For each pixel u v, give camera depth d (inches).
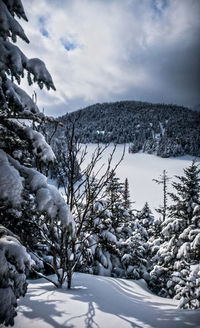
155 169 3361.2
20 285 100.2
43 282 194.4
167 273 361.1
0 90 113.7
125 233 461.4
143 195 2070.6
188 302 199.5
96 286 185.3
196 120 7440.9
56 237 196.2
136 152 4660.4
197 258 295.7
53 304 130.6
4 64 107.1
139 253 407.8
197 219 319.3
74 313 120.7
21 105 117.1
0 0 104.2
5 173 84.3
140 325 112.7
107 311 127.6
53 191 97.7
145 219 740.7
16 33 107.2
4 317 83.7
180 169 3361.2
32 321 108.6
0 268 85.6
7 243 93.9
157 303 179.6
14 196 81.2
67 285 174.9
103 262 327.9
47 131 161.8
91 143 5059.1
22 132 116.4
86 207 168.4
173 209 378.9
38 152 115.6
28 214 132.9
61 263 184.9
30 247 168.1
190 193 354.0
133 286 261.0
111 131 6023.6
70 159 163.3
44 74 117.6
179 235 339.6
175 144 4608.8
